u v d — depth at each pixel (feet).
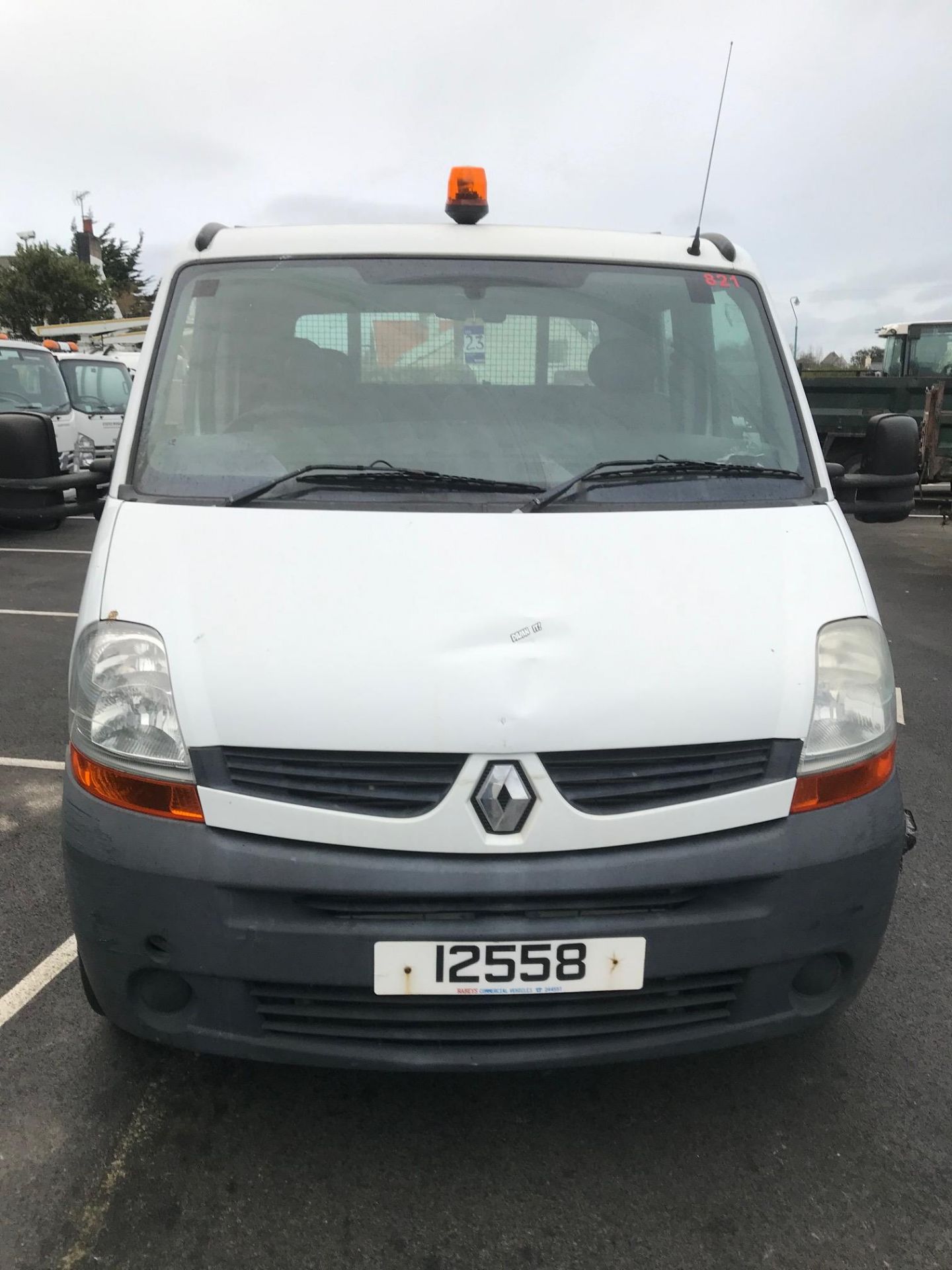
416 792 6.90
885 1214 7.43
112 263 171.22
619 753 7.01
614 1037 7.29
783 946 7.25
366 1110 8.45
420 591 7.40
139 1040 9.08
